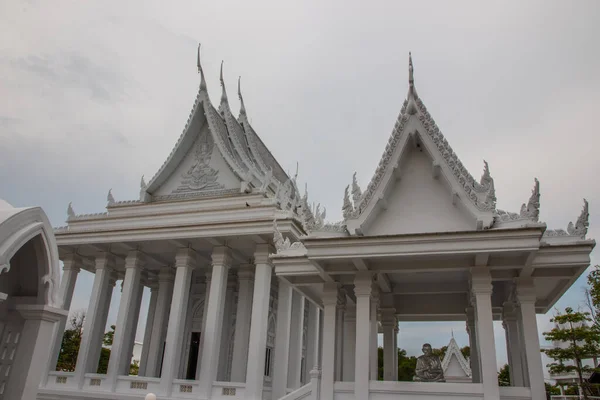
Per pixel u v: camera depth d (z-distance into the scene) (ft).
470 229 43.09
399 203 45.98
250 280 82.69
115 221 85.40
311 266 49.98
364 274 46.68
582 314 106.52
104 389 74.54
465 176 43.27
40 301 31.65
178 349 73.15
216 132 86.58
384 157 45.83
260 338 67.72
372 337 47.91
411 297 60.18
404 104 46.26
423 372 45.88
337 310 54.65
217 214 78.69
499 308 57.06
